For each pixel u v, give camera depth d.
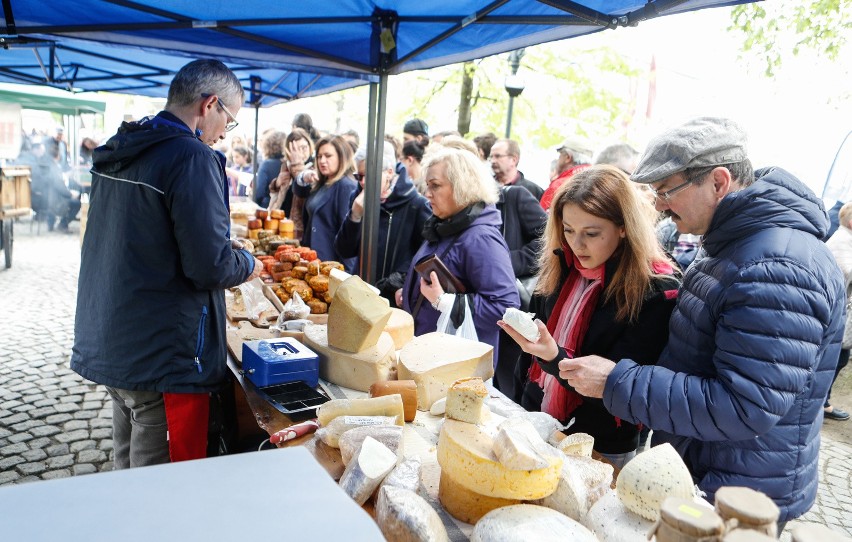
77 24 2.95
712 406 1.26
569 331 1.83
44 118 11.89
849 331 4.50
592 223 1.65
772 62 7.15
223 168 2.01
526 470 0.99
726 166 1.40
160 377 1.93
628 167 3.85
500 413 1.57
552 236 1.94
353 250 3.94
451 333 2.37
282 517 0.51
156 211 1.84
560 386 1.84
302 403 1.68
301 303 2.74
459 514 1.09
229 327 2.57
